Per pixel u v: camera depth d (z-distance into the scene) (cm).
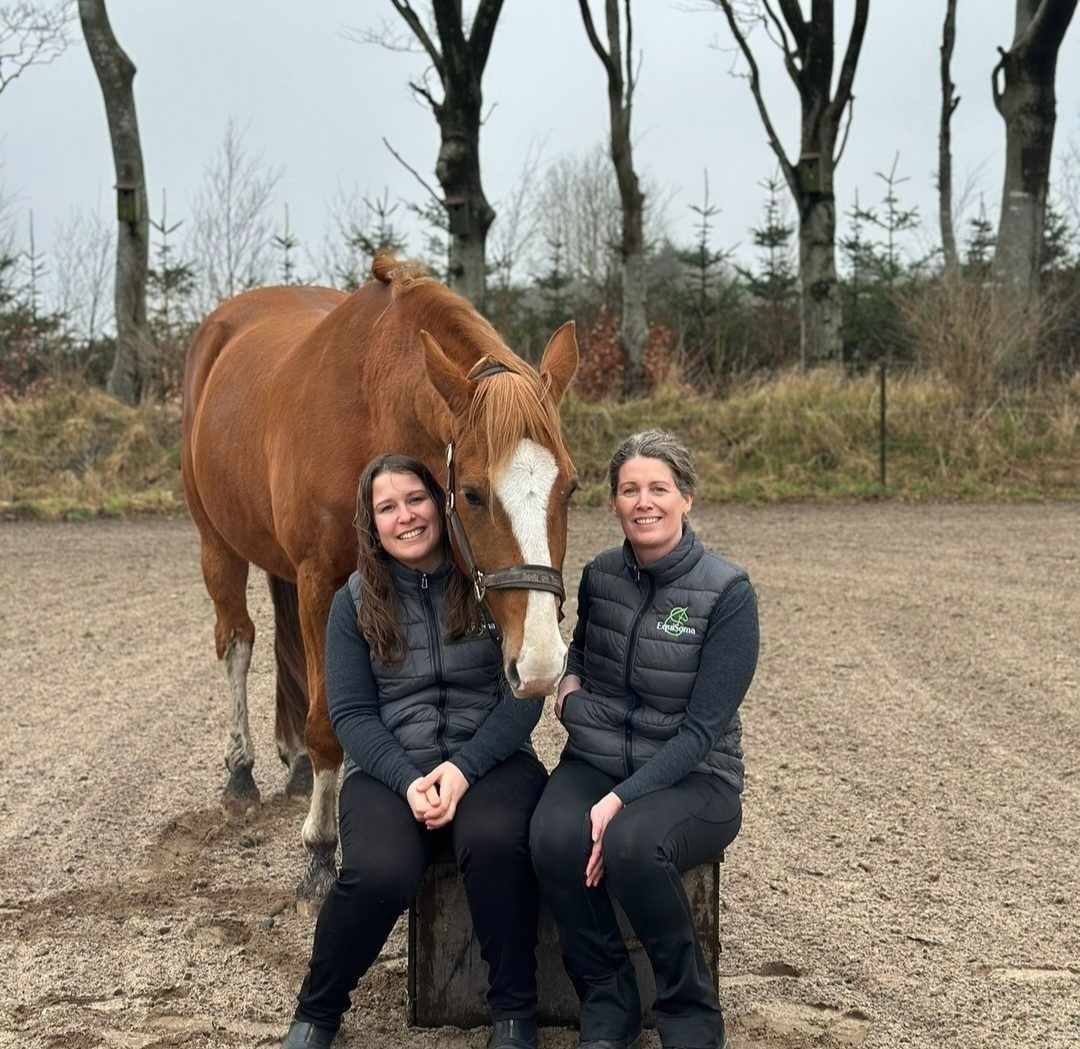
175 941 315
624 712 277
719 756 277
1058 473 1202
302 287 509
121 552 985
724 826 267
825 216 1525
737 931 320
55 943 312
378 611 275
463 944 272
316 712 343
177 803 422
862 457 1239
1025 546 924
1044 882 349
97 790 432
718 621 268
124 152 1516
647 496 266
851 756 463
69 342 1875
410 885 254
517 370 275
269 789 446
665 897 249
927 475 1216
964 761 455
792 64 1525
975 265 1820
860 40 1465
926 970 297
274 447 370
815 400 1314
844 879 353
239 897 347
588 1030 256
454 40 1384
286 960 305
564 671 277
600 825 253
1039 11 1424
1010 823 394
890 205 2178
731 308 2111
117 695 560
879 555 898
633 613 275
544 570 251
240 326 477
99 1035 265
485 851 255
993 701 531
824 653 623
